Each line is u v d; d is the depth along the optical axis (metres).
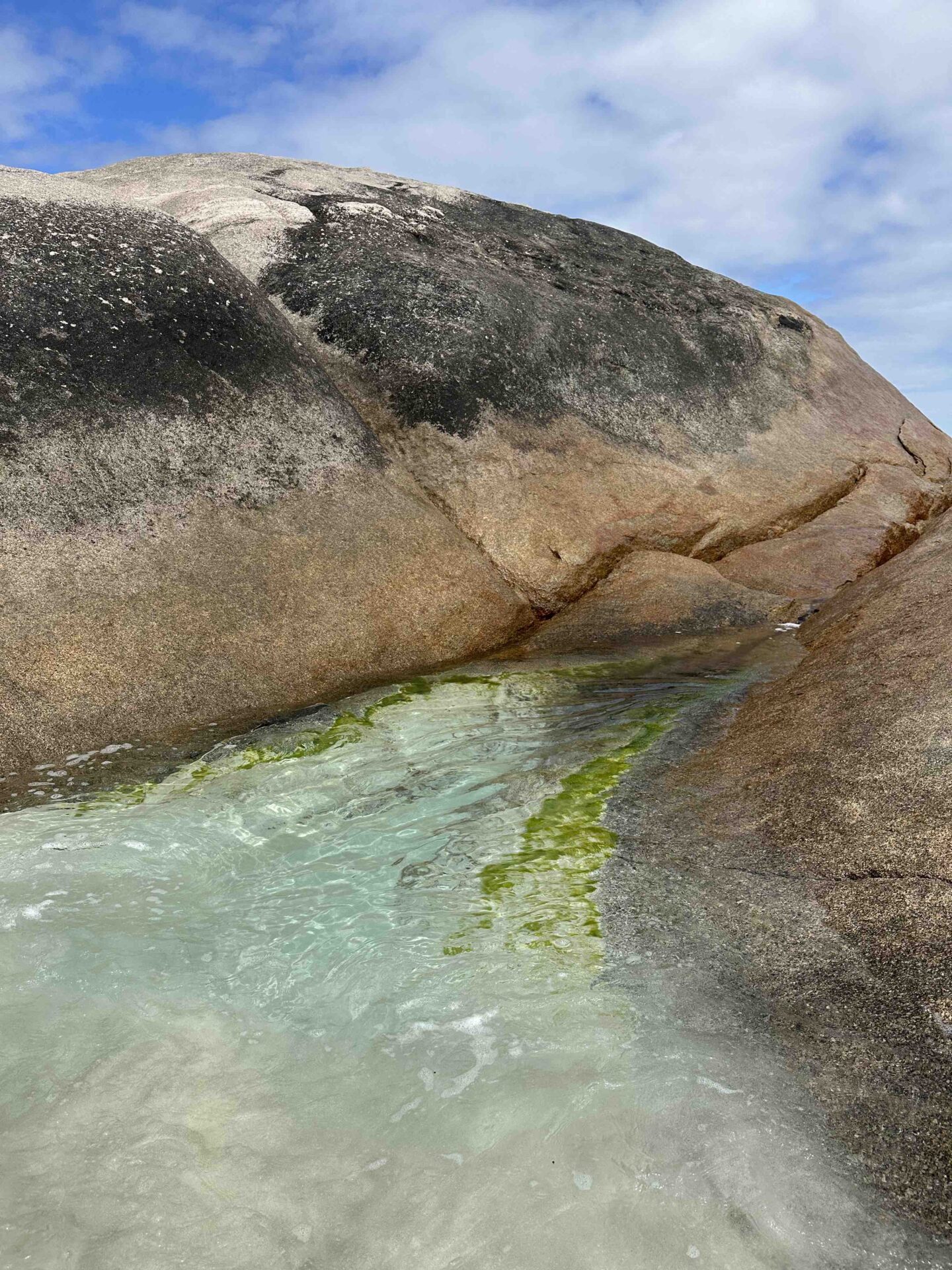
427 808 3.91
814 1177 2.05
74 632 4.87
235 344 6.38
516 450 7.39
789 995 2.55
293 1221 2.03
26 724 4.51
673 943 2.83
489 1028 2.56
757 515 8.04
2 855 3.58
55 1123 2.30
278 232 8.48
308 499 6.13
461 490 7.02
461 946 2.93
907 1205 1.97
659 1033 2.48
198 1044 2.58
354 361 7.51
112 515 5.33
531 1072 2.39
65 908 3.23
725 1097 2.26
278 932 3.08
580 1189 2.07
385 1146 2.21
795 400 9.66
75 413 5.47
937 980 2.50
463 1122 2.26
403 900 3.22
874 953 2.64
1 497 5.06
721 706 4.84
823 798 3.38
